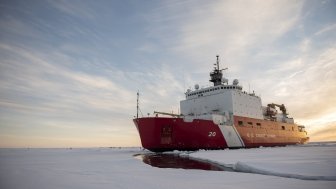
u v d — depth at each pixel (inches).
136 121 1430.9
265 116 2224.4
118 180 462.0
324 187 373.1
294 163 654.5
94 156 1403.8
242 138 1678.2
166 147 1393.9
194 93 1921.8
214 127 1512.1
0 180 469.7
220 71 1900.8
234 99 1700.3
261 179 459.2
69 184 424.2
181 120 1385.3
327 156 881.5
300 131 2625.5
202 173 563.5
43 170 641.0
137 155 1445.6
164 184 414.9
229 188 375.2
